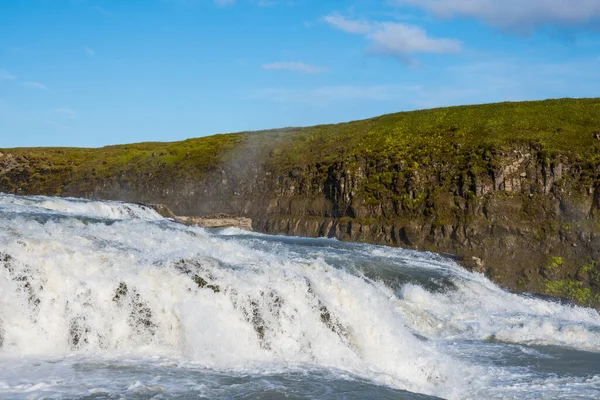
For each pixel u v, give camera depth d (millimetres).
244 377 17406
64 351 18859
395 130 93688
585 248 61031
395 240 69812
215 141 110750
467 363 23125
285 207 82875
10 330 18719
